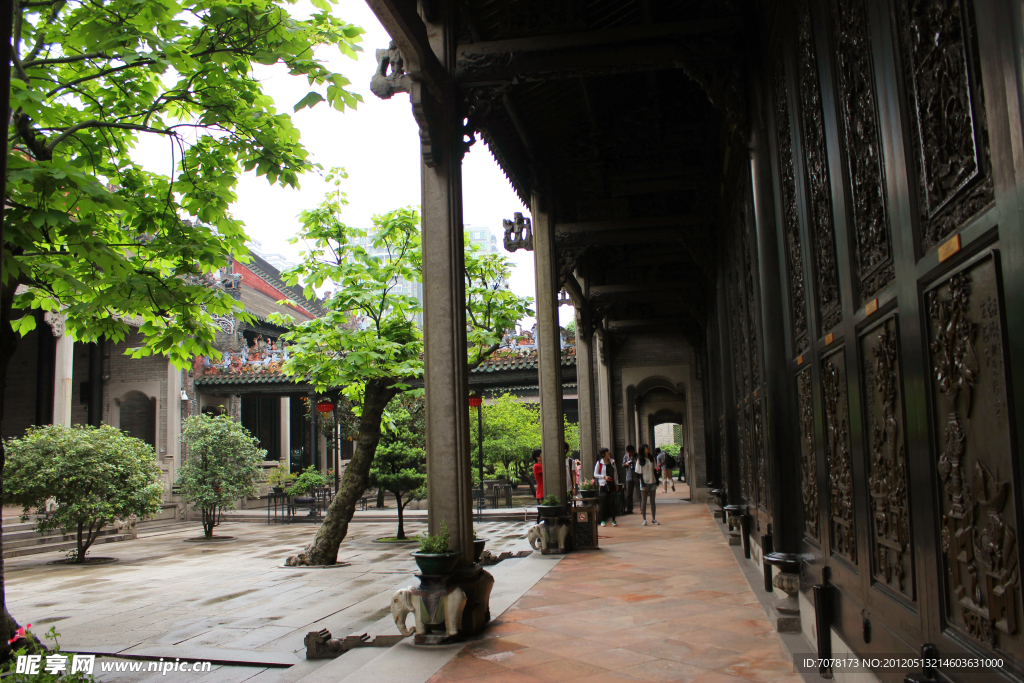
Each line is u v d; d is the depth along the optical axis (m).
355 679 4.34
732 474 10.26
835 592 3.99
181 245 6.37
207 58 5.98
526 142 9.36
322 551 11.77
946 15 2.16
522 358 18.56
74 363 24.06
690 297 15.05
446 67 5.99
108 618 7.88
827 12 3.62
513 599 6.67
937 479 2.38
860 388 3.33
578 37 6.04
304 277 11.70
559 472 10.16
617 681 4.12
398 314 12.08
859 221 3.29
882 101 2.78
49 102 6.08
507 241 10.41
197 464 17.66
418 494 15.66
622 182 10.48
